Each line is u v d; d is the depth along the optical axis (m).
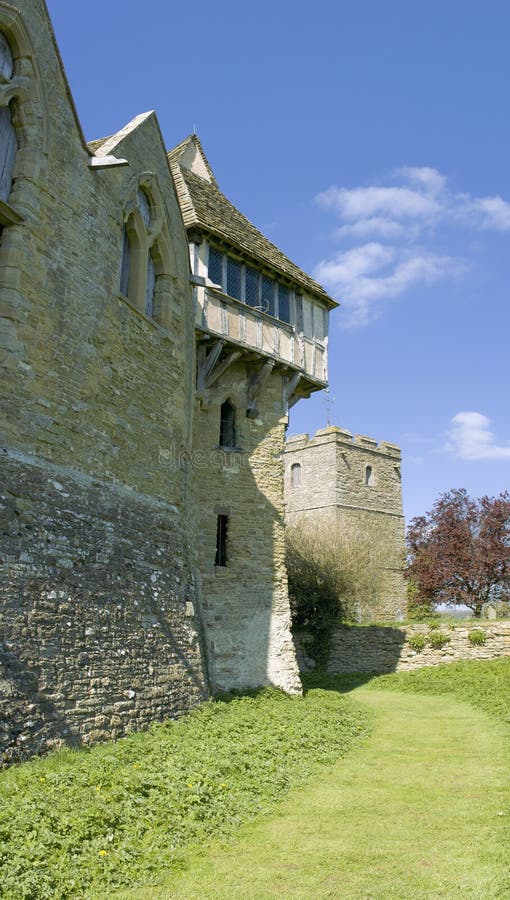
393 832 6.27
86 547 8.88
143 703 9.34
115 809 5.85
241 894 4.80
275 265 17.03
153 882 4.96
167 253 12.73
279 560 16.34
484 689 16.81
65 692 7.84
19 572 7.57
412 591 33.50
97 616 8.76
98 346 10.00
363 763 9.34
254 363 16.84
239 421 16.55
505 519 30.58
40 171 8.98
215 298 15.60
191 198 15.90
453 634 21.53
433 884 4.99
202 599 14.16
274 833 6.21
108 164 10.09
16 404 8.12
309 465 38.88
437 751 10.20
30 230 8.68
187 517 12.93
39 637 7.63
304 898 4.75
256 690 14.49
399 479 41.12
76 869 4.85
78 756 7.22
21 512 7.83
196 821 6.11
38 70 9.08
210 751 8.27
